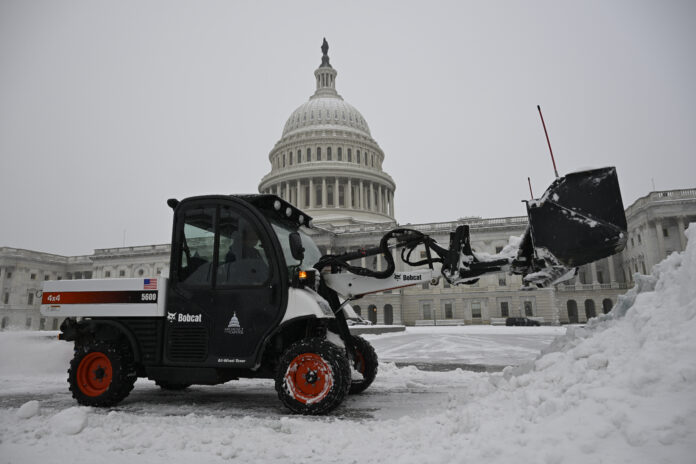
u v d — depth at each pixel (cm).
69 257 8588
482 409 409
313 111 8775
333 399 524
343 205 7912
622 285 6169
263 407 623
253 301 570
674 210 5325
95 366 631
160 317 608
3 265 7681
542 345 1983
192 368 585
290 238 559
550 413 345
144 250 7962
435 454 331
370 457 361
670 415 274
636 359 343
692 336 328
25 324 7744
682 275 393
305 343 551
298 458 369
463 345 2042
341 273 673
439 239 6312
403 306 6575
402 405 614
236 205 600
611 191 467
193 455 386
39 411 554
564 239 471
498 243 6197
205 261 603
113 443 418
